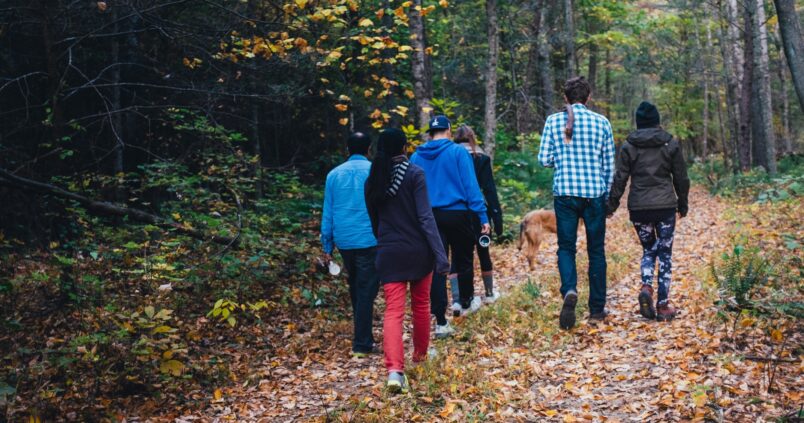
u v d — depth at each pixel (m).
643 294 5.28
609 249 9.20
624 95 39.81
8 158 6.37
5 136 6.86
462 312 5.97
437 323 5.39
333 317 6.23
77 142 9.03
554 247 9.86
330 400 4.15
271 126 13.59
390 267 4.19
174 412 4.05
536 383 4.19
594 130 5.27
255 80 7.09
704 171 24.80
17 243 6.73
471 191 5.54
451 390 4.05
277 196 10.91
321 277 7.25
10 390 3.46
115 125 9.17
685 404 3.53
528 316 5.68
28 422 3.67
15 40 8.00
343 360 5.03
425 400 3.96
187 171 9.27
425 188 4.19
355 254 5.11
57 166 8.05
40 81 8.25
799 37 6.67
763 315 4.82
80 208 6.94
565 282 5.27
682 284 6.41
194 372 4.64
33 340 4.83
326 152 14.06
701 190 20.50
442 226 5.65
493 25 12.22
